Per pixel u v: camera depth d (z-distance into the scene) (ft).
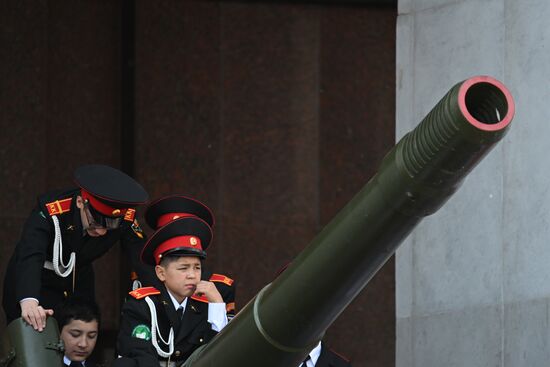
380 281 131.85
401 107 96.37
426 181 56.13
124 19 130.00
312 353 85.61
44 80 128.26
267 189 131.03
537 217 86.28
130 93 129.18
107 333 125.80
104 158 129.29
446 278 91.50
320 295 59.77
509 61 89.35
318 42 133.18
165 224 81.05
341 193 132.16
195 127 130.41
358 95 133.39
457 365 89.97
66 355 86.43
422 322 92.73
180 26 130.93
